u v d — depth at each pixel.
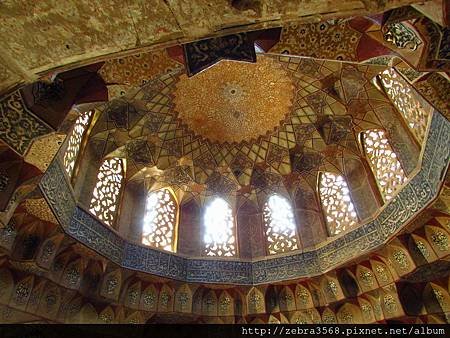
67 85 4.60
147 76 5.08
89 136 7.38
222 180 9.38
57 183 5.96
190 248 8.50
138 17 2.44
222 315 8.13
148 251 7.84
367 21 4.32
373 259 7.37
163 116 8.54
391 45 3.72
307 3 2.37
